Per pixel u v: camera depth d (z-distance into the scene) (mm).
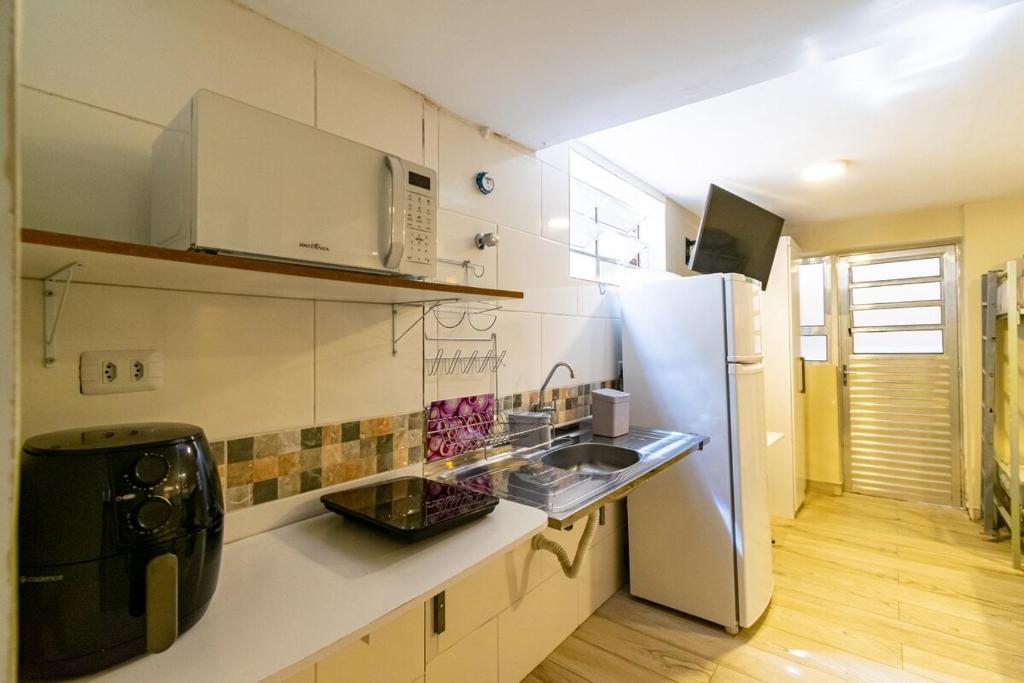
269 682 576
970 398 3209
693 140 2201
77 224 815
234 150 741
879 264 3674
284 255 799
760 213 2512
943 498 3432
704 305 2062
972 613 2029
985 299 3016
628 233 2713
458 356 1557
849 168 2545
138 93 888
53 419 773
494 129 1701
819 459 3816
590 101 1513
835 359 3822
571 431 2100
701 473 2025
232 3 1027
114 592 583
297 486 1107
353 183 912
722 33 1192
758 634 1916
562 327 2092
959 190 2920
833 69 1621
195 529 655
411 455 1387
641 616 2074
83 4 825
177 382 920
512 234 1805
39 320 765
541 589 1778
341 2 1044
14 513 332
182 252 646
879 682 1620
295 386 1109
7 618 329
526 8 1083
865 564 2512
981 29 1401
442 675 1392
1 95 336
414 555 900
